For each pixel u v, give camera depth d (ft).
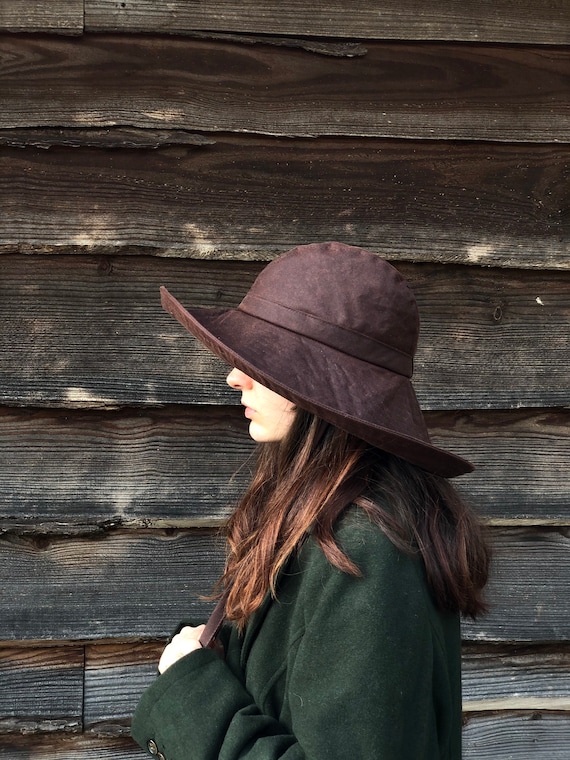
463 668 5.90
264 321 3.12
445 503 3.20
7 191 4.82
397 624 2.70
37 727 5.36
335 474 3.01
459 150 5.22
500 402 5.46
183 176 4.98
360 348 3.01
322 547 2.83
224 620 3.52
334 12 4.97
